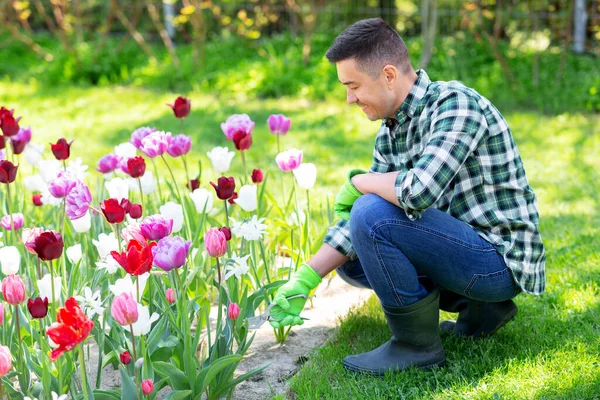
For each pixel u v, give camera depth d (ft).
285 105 26.73
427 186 7.61
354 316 10.05
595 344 9.00
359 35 7.95
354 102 8.33
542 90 25.91
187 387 7.48
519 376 8.27
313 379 8.49
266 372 8.93
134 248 6.44
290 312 8.32
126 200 8.51
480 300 8.48
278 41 32.12
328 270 8.56
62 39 31.65
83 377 6.67
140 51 33.78
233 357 7.27
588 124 22.84
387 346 8.71
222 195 8.56
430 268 8.11
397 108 8.31
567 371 8.36
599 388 7.94
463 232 8.00
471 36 29.22
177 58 32.32
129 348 7.72
